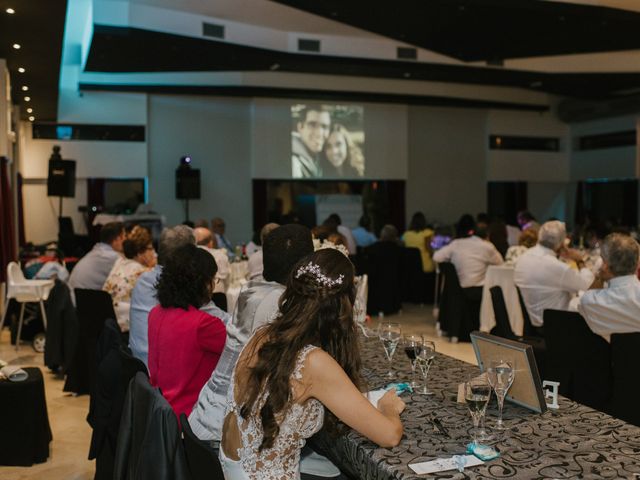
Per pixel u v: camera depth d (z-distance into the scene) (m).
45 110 10.49
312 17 8.91
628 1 7.24
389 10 7.38
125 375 2.67
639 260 3.21
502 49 9.37
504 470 1.55
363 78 12.91
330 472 1.94
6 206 7.65
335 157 13.47
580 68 10.70
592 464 1.58
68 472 3.58
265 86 12.32
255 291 2.30
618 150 14.47
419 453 1.68
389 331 2.48
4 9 5.47
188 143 12.63
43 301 6.68
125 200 12.38
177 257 2.71
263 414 1.67
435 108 14.69
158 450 1.74
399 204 14.05
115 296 4.70
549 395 2.12
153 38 8.26
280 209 13.45
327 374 1.67
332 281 1.75
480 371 2.24
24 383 3.65
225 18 8.91
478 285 6.93
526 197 15.45
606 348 3.14
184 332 2.60
